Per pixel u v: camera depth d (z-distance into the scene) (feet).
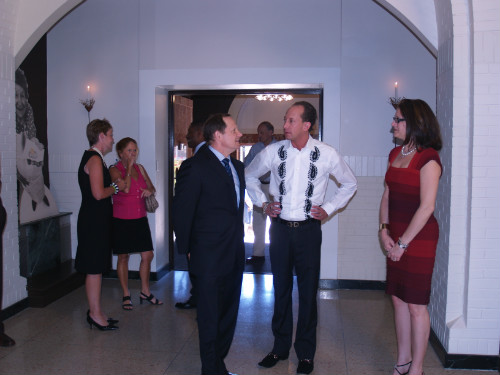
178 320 13.24
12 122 13.50
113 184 12.23
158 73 16.96
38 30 13.39
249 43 16.51
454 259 10.46
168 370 10.23
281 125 18.75
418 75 15.96
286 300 10.34
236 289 9.61
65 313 13.74
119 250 13.84
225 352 9.60
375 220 16.39
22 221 15.08
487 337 10.21
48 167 17.69
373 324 13.11
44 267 16.10
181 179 9.00
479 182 10.01
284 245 9.98
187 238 9.02
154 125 17.15
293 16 16.29
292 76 16.38
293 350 11.34
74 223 17.78
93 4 17.16
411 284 8.86
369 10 15.99
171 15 16.79
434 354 11.09
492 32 9.79
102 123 11.90
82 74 17.42
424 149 8.70
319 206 9.83
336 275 16.60
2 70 13.00
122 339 11.89
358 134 16.28
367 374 10.11
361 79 16.16
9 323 12.95
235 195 9.27
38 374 9.98
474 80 9.89
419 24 11.73
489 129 9.90
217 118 9.12
